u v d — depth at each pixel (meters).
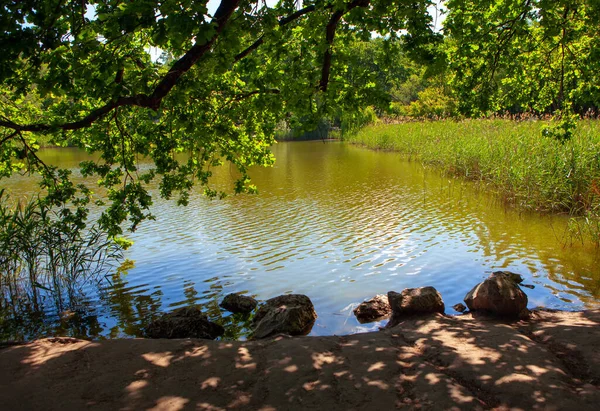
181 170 8.70
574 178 11.90
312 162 26.84
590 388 3.91
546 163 12.84
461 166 18.11
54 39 4.79
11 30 4.49
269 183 18.92
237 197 15.99
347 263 8.92
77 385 4.22
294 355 4.76
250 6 5.57
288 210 13.66
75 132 8.22
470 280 7.80
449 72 9.50
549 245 9.35
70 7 4.98
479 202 13.61
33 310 7.43
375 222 11.90
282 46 7.21
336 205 14.12
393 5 6.12
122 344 5.14
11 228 8.32
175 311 6.62
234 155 9.58
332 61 7.32
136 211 7.95
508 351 4.68
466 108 9.64
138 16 4.77
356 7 6.03
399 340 5.31
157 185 19.00
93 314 7.20
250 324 6.63
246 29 5.59
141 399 3.97
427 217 12.20
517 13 8.53
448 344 4.96
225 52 5.82
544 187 12.29
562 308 6.54
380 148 34.09
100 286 8.33
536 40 9.38
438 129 25.83
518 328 5.57
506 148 14.94
